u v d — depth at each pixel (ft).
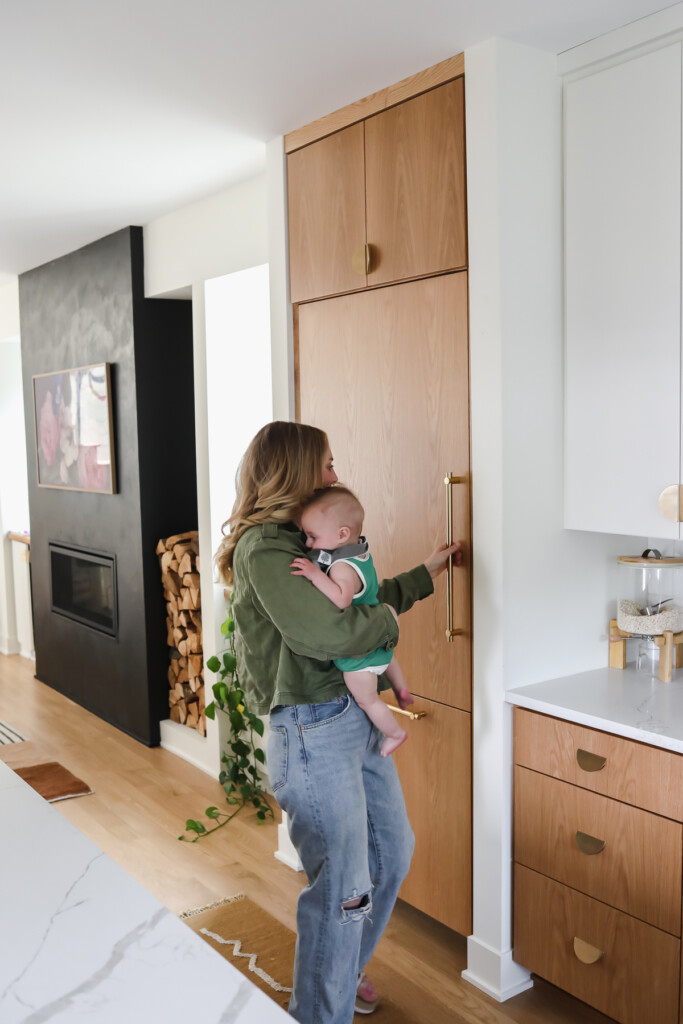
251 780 12.32
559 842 7.07
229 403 12.32
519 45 7.09
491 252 7.11
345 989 6.27
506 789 7.45
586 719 6.74
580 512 7.58
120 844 10.48
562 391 7.62
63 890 3.51
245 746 11.73
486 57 7.00
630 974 6.59
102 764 13.21
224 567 6.55
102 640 15.28
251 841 10.58
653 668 7.89
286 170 9.27
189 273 12.32
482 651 7.49
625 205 6.98
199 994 2.80
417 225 7.73
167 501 13.98
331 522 6.17
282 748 6.12
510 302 7.14
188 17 6.53
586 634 8.03
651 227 6.81
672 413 6.79
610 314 7.18
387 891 6.89
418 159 7.68
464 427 7.50
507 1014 7.28
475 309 7.28
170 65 7.43
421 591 7.26
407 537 8.17
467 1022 7.16
